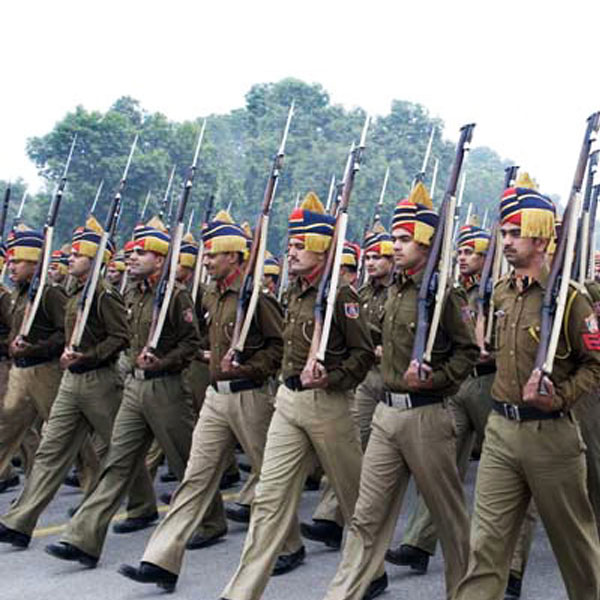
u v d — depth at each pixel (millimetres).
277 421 5645
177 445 6727
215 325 6238
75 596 5922
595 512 6273
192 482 6066
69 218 38062
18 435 7672
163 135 39062
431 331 5160
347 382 5570
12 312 7953
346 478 5629
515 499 4738
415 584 6188
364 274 9797
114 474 6551
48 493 6816
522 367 4664
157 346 6723
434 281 5207
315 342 5500
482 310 6934
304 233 5695
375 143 37469
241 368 6055
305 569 6547
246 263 6367
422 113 38188
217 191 39719
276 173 6324
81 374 6793
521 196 4754
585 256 5621
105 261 7500
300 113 46469
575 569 4777
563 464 4613
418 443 5273
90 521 6391
